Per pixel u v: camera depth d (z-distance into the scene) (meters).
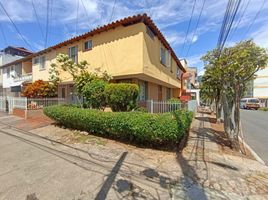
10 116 13.01
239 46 6.14
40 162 4.97
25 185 3.74
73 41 12.78
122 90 8.27
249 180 4.01
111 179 4.01
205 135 8.52
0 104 15.95
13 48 28.75
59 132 8.37
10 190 3.55
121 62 10.45
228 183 3.86
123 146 6.29
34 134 8.21
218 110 12.55
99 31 11.12
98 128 7.29
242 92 6.40
